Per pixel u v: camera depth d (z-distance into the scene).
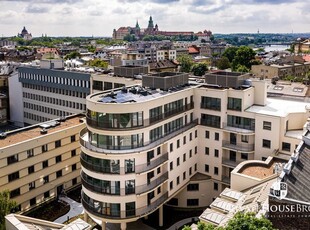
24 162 66.69
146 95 63.66
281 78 175.00
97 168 56.12
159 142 59.62
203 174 73.19
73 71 111.94
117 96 62.25
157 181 60.47
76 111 112.06
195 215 68.88
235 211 43.66
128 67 90.25
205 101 70.50
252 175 55.56
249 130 67.81
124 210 56.66
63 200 73.44
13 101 139.25
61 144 73.81
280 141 65.00
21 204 67.00
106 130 54.81
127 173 55.94
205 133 71.69
